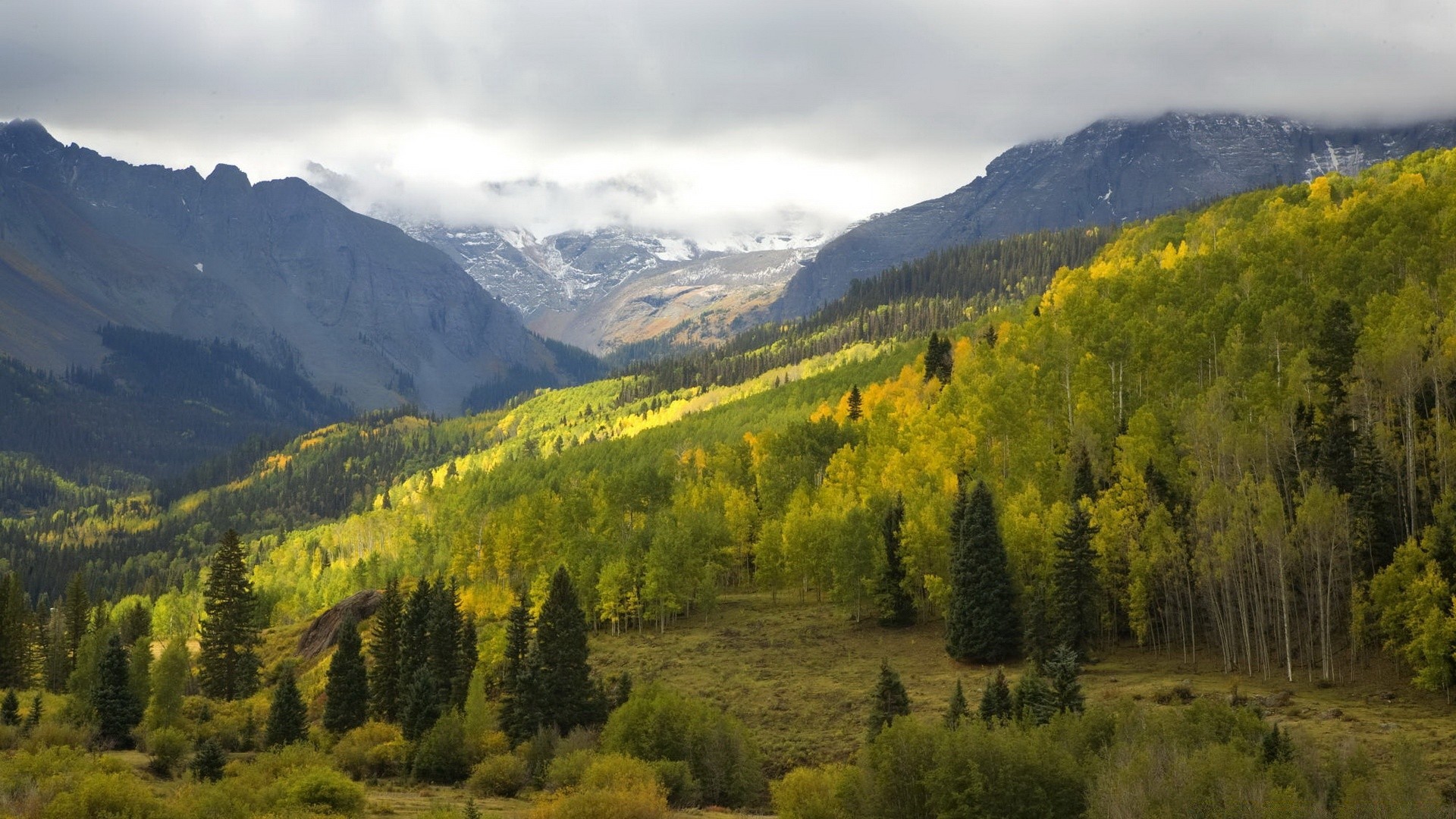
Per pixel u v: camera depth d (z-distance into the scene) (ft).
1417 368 346.95
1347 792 190.70
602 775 258.78
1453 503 299.38
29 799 216.33
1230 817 185.06
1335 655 307.17
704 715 296.30
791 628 424.46
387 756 333.83
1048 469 424.46
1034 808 204.74
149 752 313.94
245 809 228.43
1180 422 406.62
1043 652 339.16
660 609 442.91
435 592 433.48
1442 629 262.67
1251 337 461.78
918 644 384.88
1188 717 230.07
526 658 346.95
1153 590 340.80
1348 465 341.21
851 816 220.02
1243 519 317.22
